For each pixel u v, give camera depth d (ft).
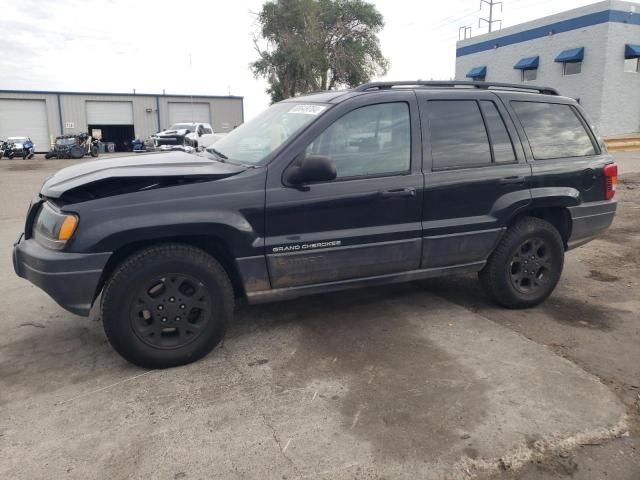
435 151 13.66
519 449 9.06
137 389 11.08
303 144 12.34
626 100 83.46
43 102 143.33
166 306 11.55
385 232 13.05
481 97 14.57
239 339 13.42
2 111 140.15
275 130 13.56
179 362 11.91
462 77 114.01
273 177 12.06
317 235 12.48
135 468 8.66
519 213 14.83
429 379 11.33
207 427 9.73
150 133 155.43
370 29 126.82
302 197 12.18
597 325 14.35
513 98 15.10
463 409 10.19
